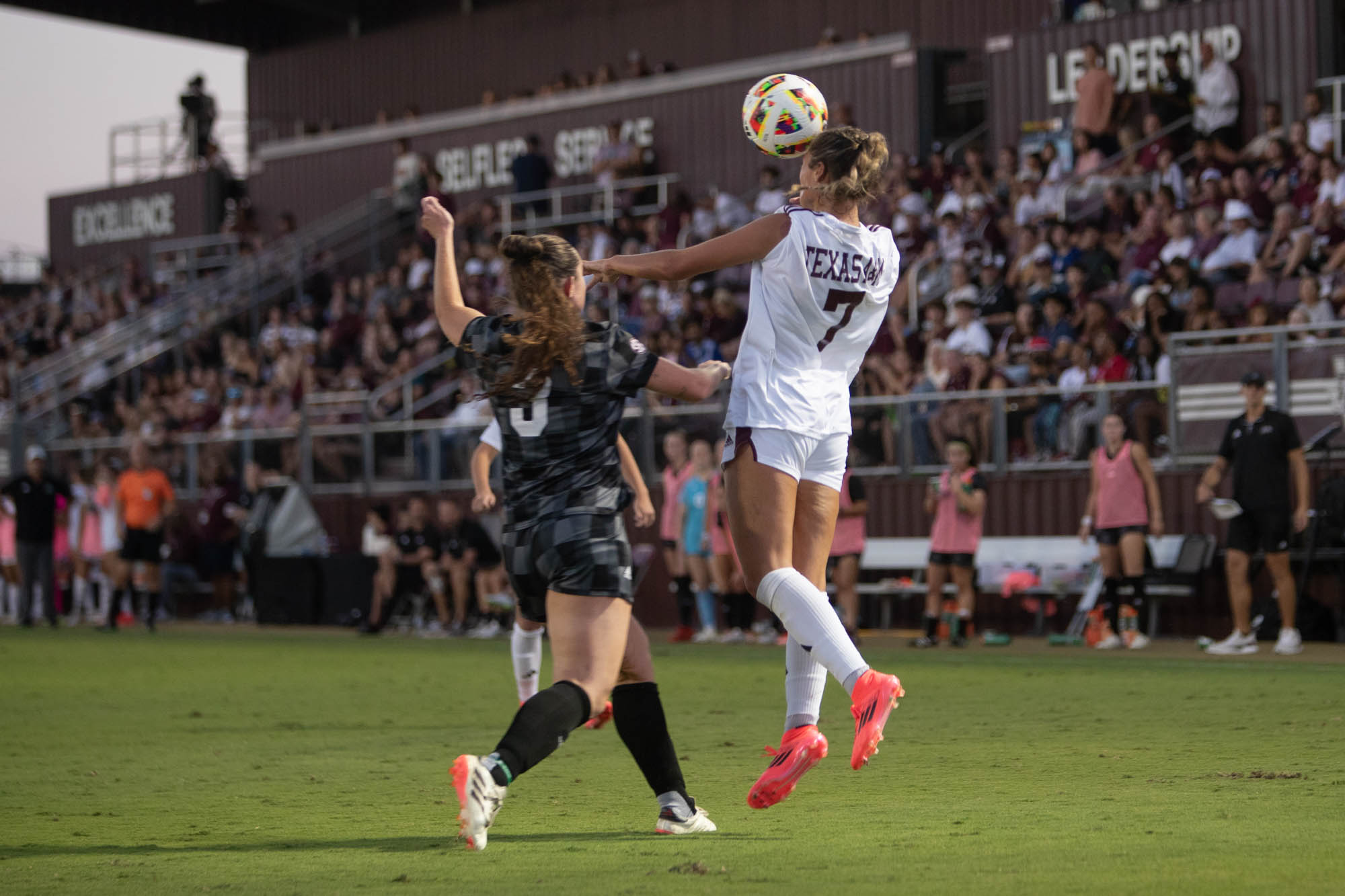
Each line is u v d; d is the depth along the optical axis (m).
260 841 5.79
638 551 21.81
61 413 33.44
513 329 5.27
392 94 44.09
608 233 29.34
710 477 19.11
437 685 13.33
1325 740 8.36
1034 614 18.78
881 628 20.00
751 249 5.69
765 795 5.54
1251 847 5.14
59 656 17.64
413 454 23.92
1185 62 25.59
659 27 38.59
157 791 7.27
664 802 5.71
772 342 5.79
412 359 28.33
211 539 25.80
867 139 5.77
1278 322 19.16
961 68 30.56
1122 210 22.84
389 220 35.53
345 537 24.67
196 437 26.69
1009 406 18.92
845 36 35.06
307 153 38.59
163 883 4.87
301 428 25.25
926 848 5.23
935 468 19.55
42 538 24.25
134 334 35.28
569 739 9.21
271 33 46.59
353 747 8.95
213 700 12.14
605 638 5.18
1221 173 22.92
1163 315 19.25
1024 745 8.40
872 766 7.62
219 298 35.28
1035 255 22.80
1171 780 6.89
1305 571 16.31
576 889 4.59
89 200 43.53
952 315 22.69
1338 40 24.53
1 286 47.47
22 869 5.17
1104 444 17.02
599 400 5.25
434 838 5.77
